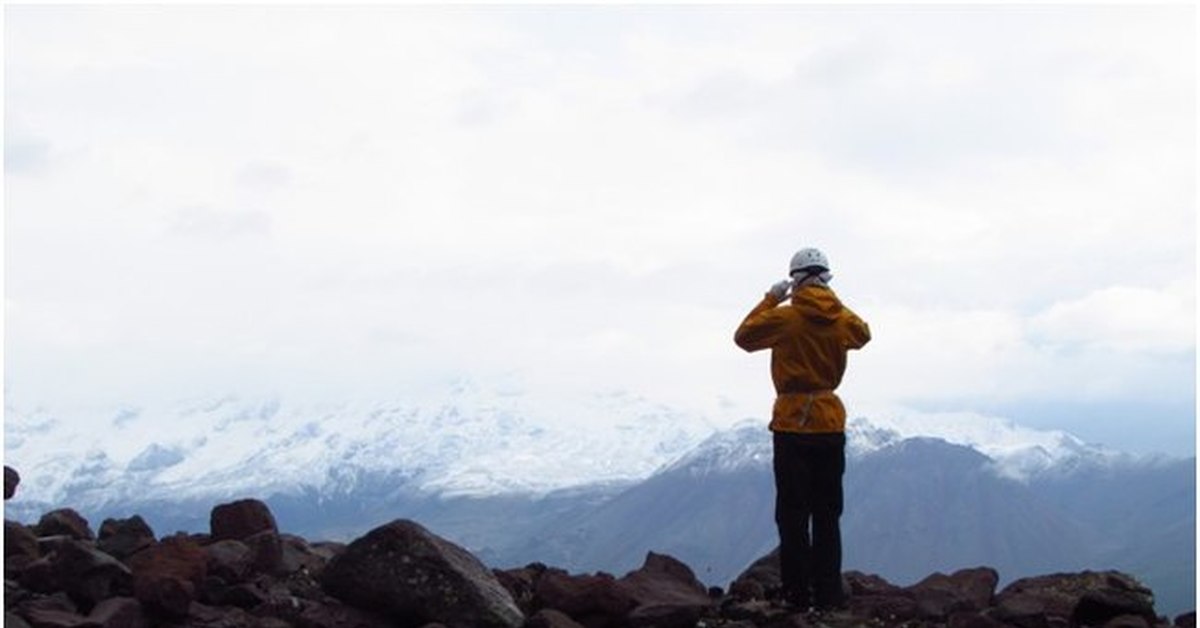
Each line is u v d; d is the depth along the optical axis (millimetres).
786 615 13094
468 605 11984
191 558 12883
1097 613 13133
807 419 13438
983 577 14711
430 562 12117
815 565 13625
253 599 12594
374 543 12250
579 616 12773
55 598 11984
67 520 15562
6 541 13648
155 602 11695
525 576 14016
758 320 13430
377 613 12180
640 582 13656
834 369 13492
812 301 13297
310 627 11875
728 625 12812
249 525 15133
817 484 13578
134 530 14711
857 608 13562
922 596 13945
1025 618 13039
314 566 13898
